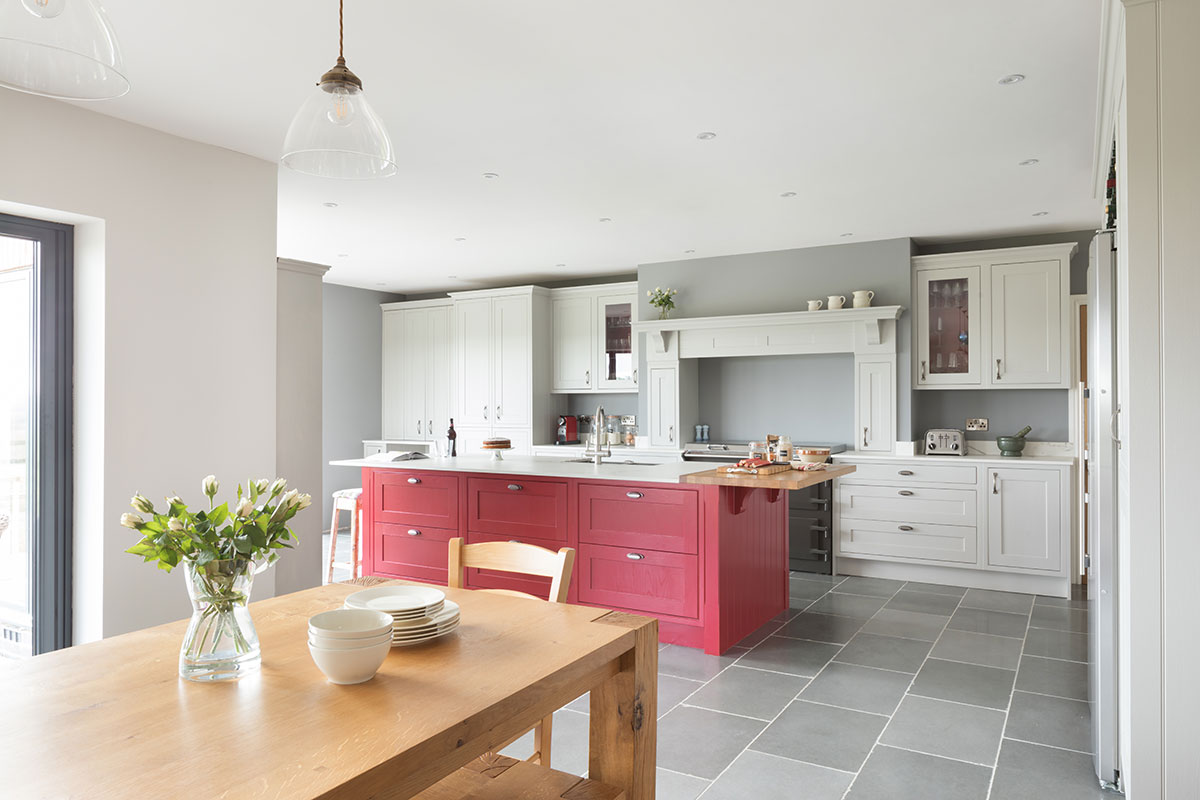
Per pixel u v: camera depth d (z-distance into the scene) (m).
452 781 1.62
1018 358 5.38
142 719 1.23
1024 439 5.60
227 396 3.73
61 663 1.51
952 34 2.59
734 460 5.98
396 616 1.58
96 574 3.27
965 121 3.37
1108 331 2.44
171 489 3.50
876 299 5.75
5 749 1.13
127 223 3.34
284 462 4.20
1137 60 1.91
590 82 2.96
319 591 2.07
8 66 1.30
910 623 4.39
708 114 3.28
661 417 6.47
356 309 8.09
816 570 5.74
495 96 3.10
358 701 1.30
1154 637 1.91
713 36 2.60
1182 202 1.87
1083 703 3.19
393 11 2.43
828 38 2.62
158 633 1.72
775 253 6.12
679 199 4.61
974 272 5.51
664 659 3.77
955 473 5.26
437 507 4.75
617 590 4.13
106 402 3.26
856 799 2.42
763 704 3.19
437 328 7.90
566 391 7.36
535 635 1.67
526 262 6.69
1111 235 2.43
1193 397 1.86
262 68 2.84
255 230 3.87
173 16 2.46
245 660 1.43
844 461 5.55
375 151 1.72
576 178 4.20
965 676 3.52
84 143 3.19
